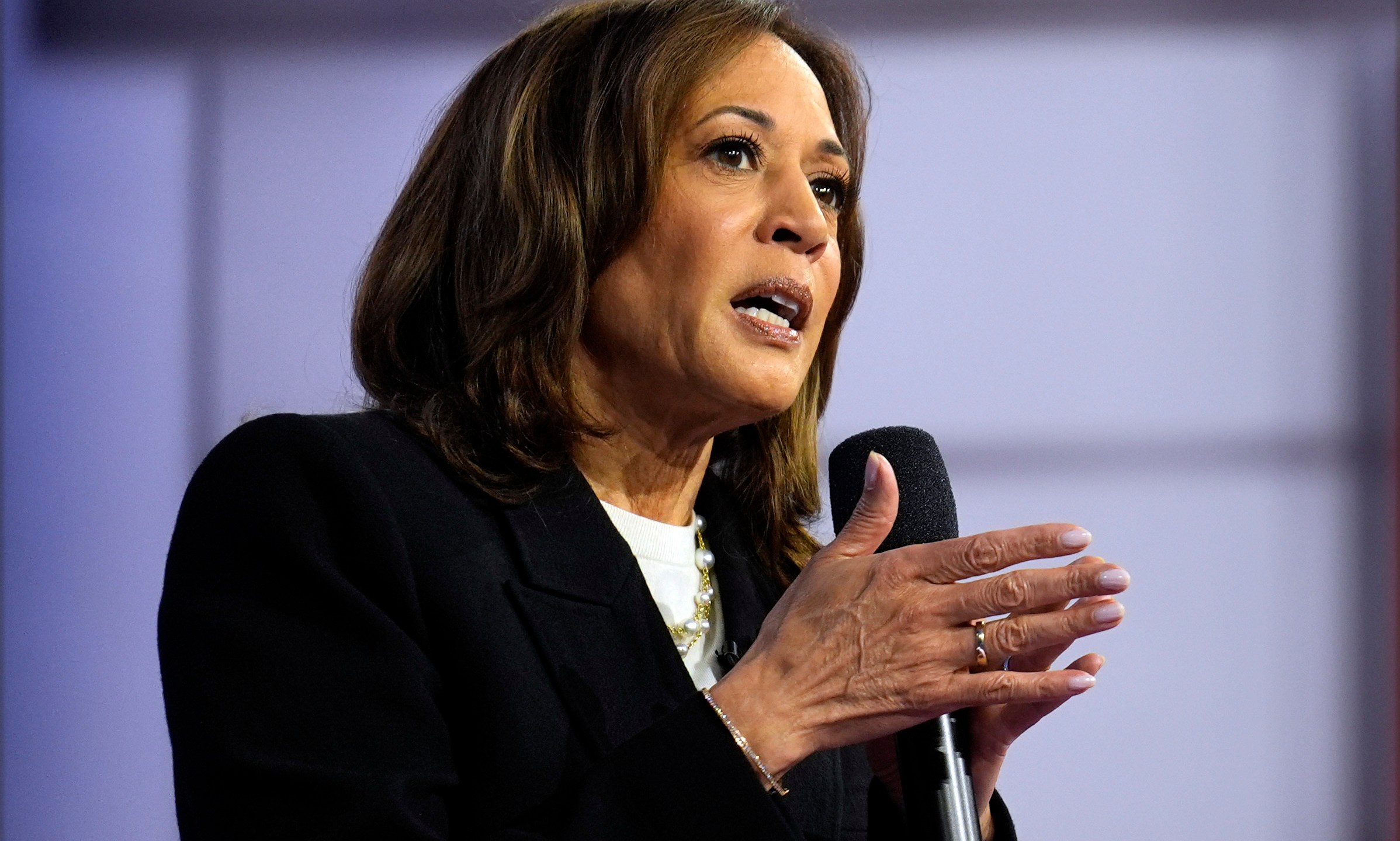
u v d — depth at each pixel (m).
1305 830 11.84
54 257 11.86
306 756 4.20
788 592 4.36
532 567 4.83
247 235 11.98
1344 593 12.00
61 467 11.74
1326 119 12.32
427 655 4.56
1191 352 12.17
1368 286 12.18
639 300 5.25
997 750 4.90
